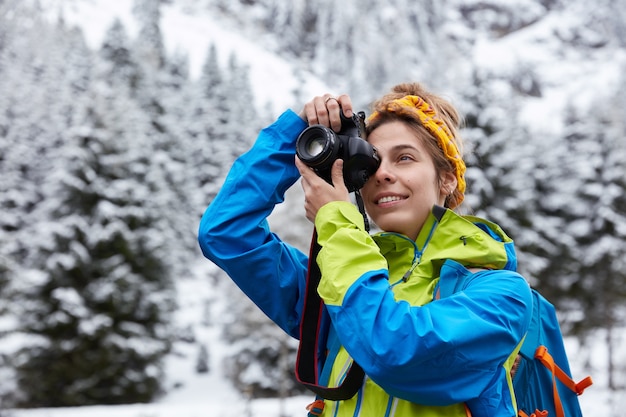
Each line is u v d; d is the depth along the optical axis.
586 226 26.45
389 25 183.25
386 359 1.42
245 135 76.94
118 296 22.25
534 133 35.84
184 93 88.25
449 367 1.42
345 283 1.51
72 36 99.56
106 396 21.48
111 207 23.27
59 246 22.33
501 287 1.54
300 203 25.47
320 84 164.12
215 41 167.62
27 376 20.70
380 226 1.77
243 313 26.44
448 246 1.65
